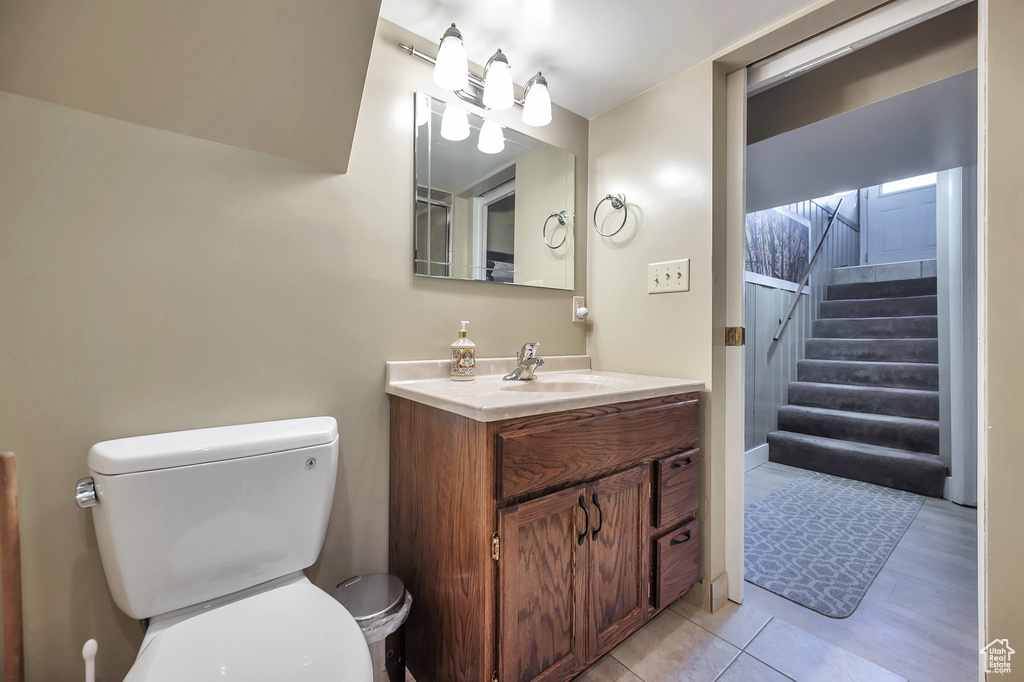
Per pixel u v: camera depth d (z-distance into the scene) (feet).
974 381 7.62
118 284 3.07
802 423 10.78
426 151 4.57
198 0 2.69
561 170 5.86
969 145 5.84
